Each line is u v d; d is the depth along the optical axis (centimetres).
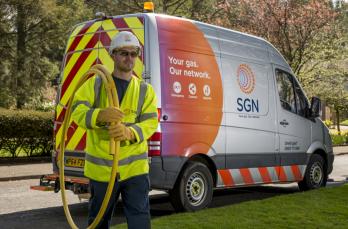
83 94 422
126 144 421
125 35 420
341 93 2728
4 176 1265
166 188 730
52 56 4597
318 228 612
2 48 3425
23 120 1620
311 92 2516
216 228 608
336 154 2269
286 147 938
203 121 778
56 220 754
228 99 823
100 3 3438
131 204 428
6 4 3231
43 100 3809
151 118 430
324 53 2428
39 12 3284
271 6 2373
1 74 3481
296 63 2366
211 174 799
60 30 3481
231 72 835
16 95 3456
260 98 886
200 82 779
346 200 796
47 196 970
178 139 740
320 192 873
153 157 714
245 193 1055
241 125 842
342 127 4391
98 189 424
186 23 780
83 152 753
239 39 867
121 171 420
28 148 1661
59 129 808
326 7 2406
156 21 739
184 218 664
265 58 915
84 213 811
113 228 614
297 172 968
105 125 409
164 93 728
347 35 2645
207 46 800
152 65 722
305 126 987
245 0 2497
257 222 640
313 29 2344
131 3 3316
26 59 3500
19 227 706
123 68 423
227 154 816
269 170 901
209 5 3434
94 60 773
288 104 952
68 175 772
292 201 786
